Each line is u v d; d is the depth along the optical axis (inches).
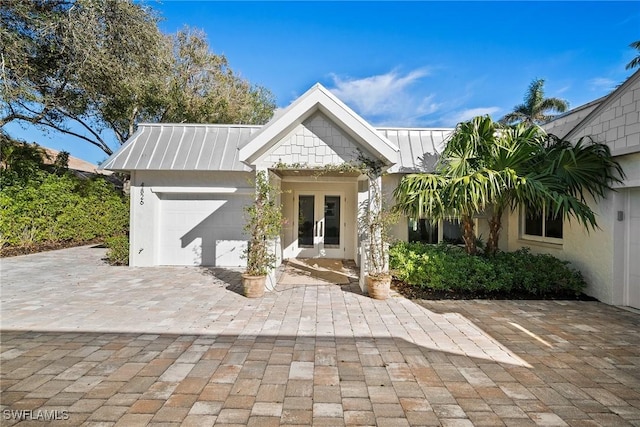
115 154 395.9
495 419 117.6
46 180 559.8
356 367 155.4
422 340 188.7
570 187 267.7
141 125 426.3
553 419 117.9
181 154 400.8
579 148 264.4
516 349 177.3
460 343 184.9
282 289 306.8
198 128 430.6
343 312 238.5
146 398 128.3
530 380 145.2
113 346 176.7
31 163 557.9
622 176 245.3
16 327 204.1
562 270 281.3
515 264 291.0
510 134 287.1
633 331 203.6
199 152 404.2
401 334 197.6
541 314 235.9
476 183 248.7
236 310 241.0
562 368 156.4
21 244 511.2
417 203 274.2
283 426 112.6
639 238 246.4
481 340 189.2
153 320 218.8
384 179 369.7
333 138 293.1
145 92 649.0
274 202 307.7
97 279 339.9
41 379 141.9
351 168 289.6
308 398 129.5
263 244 287.6
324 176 396.8
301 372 150.1
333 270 402.6
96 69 522.6
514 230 372.8
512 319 225.1
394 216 291.4
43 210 538.9
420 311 242.1
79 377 143.8
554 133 337.4
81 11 494.0
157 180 410.3
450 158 298.5
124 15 520.1
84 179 656.4
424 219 388.2
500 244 386.6
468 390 136.6
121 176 794.2
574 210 241.3
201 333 196.7
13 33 456.8
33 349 172.2
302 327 207.8
